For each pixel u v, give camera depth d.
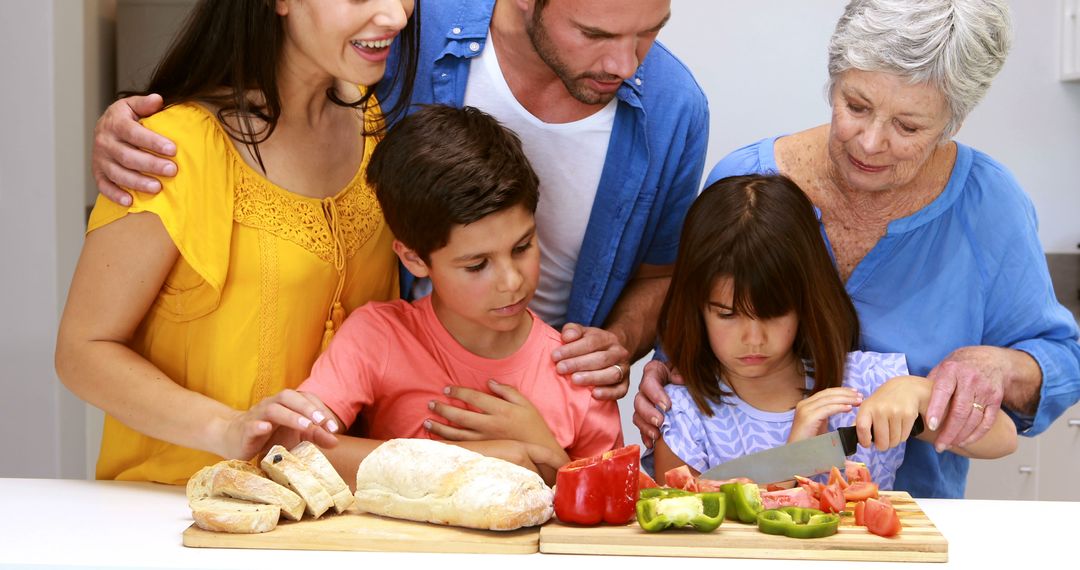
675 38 2.73
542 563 1.02
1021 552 1.07
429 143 1.30
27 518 1.16
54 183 2.35
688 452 1.46
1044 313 1.48
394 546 1.05
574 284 1.63
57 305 2.37
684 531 1.06
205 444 1.25
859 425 1.30
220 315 1.33
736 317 1.39
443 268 1.33
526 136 1.53
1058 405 1.47
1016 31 2.78
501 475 1.08
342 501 1.13
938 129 1.31
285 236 1.33
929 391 1.35
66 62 2.36
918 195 1.47
